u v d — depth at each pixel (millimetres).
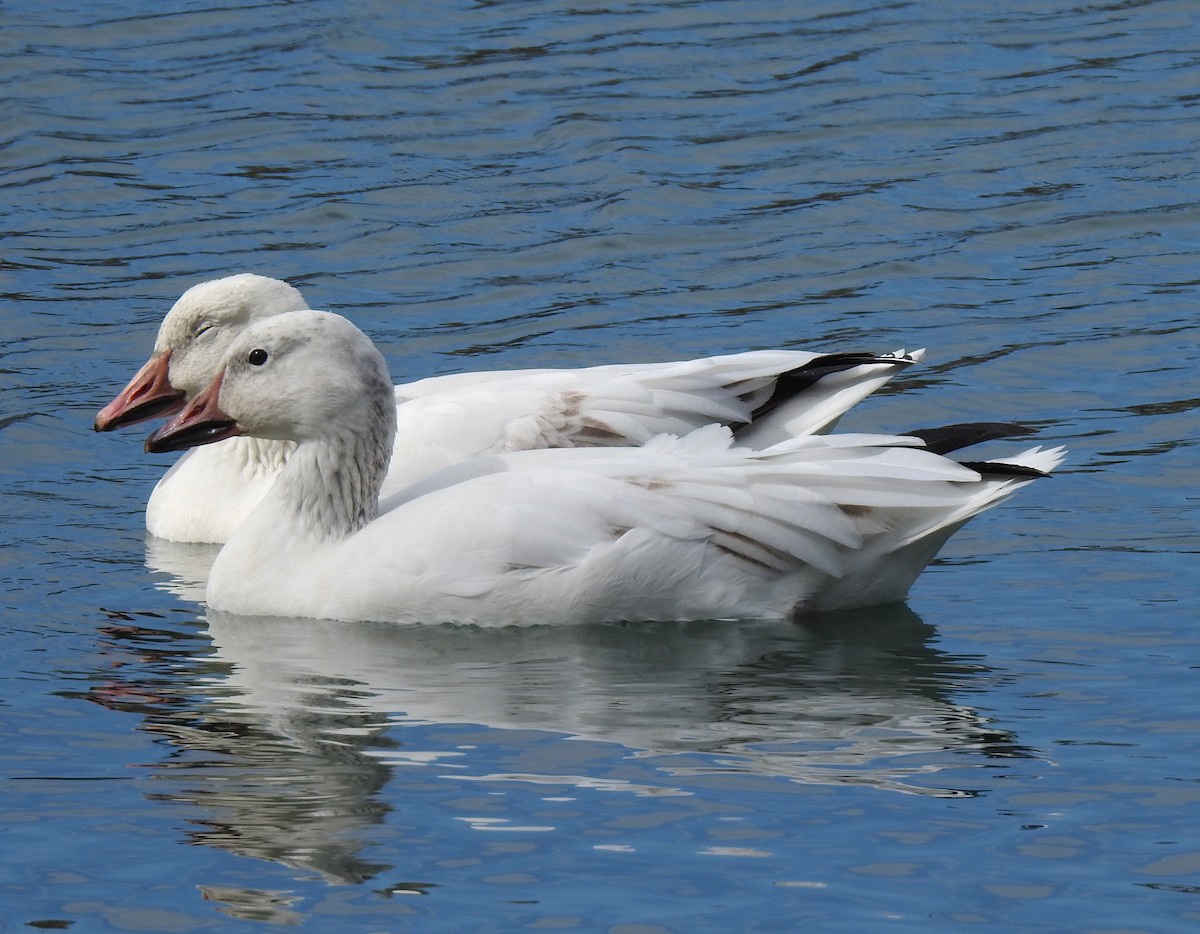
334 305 18609
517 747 9867
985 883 8391
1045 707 10406
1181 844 8703
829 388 13961
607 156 21594
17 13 25688
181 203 20859
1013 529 13672
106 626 12086
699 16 25688
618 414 13703
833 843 8742
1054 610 12102
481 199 20828
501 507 11891
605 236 19922
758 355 14039
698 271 19219
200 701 10633
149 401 14242
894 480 11688
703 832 8836
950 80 23375
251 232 20203
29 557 13695
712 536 11820
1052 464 11703
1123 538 13422
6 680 11008
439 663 11250
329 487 12344
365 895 8336
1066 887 8352
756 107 22781
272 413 12352
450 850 8695
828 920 8094
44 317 18469
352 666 11219
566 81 23656
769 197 20688
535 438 13672
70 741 10055
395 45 24922
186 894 8375
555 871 8508
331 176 21406
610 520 11805
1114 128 21906
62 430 16375
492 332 18000
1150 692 10594
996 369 16984
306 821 9023
